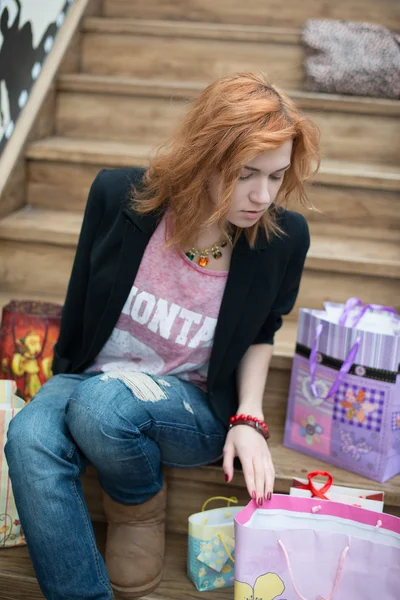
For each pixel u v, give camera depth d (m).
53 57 2.33
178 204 1.26
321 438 1.54
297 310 1.94
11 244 1.99
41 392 1.39
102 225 1.38
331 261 1.86
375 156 2.23
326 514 1.24
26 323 1.65
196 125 1.19
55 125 2.36
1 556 1.44
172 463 1.44
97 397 1.25
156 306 1.37
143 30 2.47
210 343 1.41
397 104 2.17
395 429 1.47
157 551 1.39
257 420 1.38
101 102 2.32
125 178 1.37
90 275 1.39
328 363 1.51
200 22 2.71
